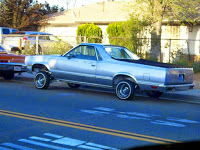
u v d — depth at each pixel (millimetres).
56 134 6848
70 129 7262
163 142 6391
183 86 11102
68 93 12445
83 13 30016
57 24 30656
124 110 9578
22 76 16578
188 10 19219
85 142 6316
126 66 11148
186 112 9625
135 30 19047
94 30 24672
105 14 28297
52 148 5938
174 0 18750
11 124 7598
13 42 25703
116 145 6148
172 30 24453
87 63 11961
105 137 6684
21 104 9977
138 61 11562
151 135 6902
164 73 10469
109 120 8219
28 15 31703
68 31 30234
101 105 10227
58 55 12984
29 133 6895
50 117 8375
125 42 19312
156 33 19922
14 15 31312
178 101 11703
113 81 11484
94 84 11961
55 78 12922
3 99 10719
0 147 5957
